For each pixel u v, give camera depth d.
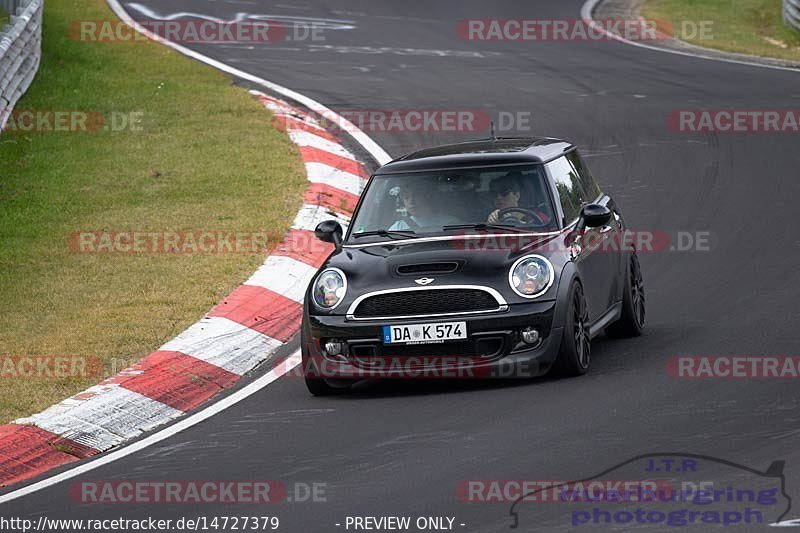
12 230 50.28
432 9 111.19
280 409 31.23
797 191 54.75
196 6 106.88
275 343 38.75
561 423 27.12
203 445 28.50
